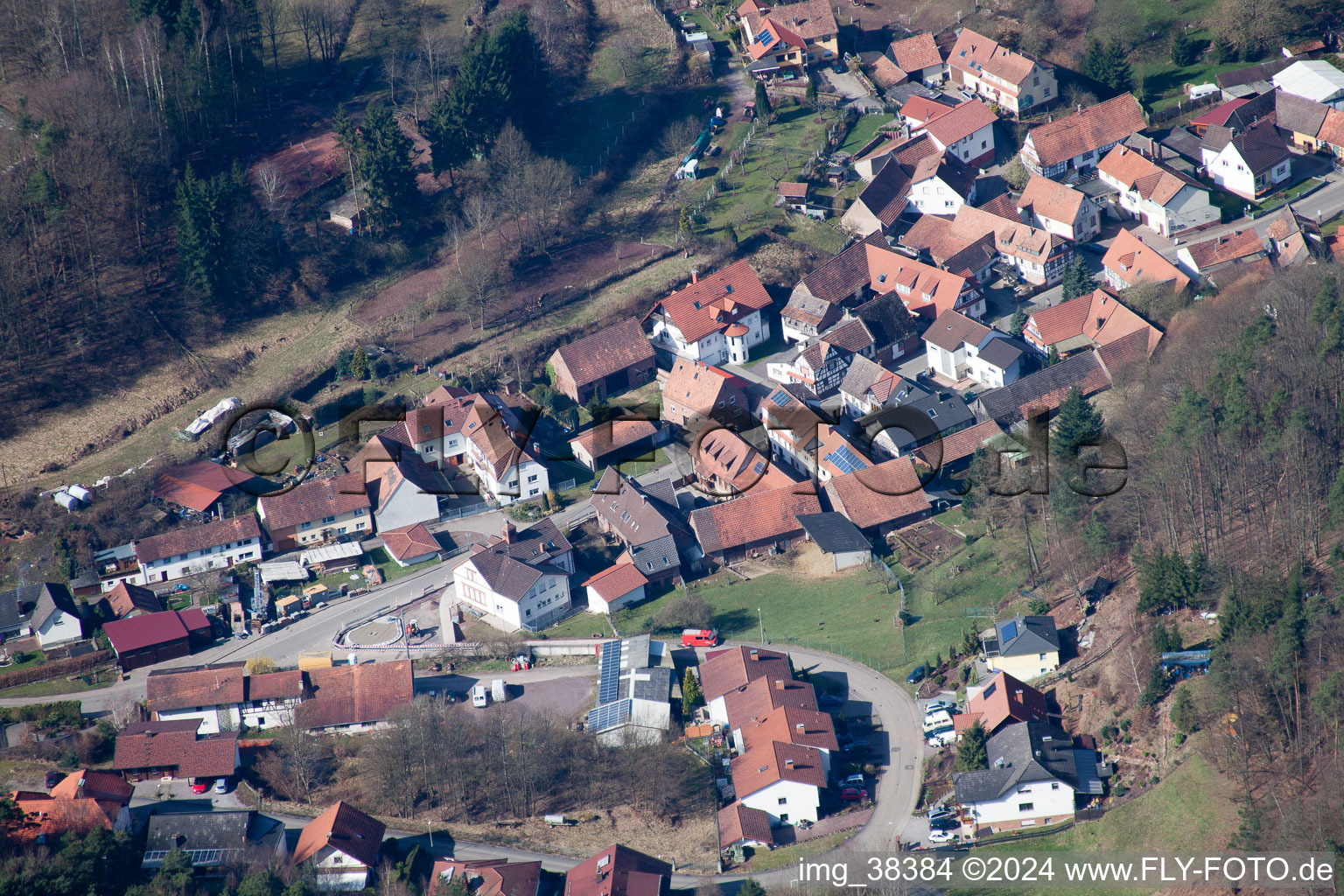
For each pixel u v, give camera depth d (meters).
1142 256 178.25
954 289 183.25
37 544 166.38
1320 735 106.94
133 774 133.62
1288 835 101.75
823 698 132.50
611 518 164.00
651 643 143.38
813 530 155.12
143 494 171.50
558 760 130.38
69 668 152.88
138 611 159.25
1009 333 179.00
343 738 139.00
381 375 189.25
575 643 146.88
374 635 153.88
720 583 155.38
